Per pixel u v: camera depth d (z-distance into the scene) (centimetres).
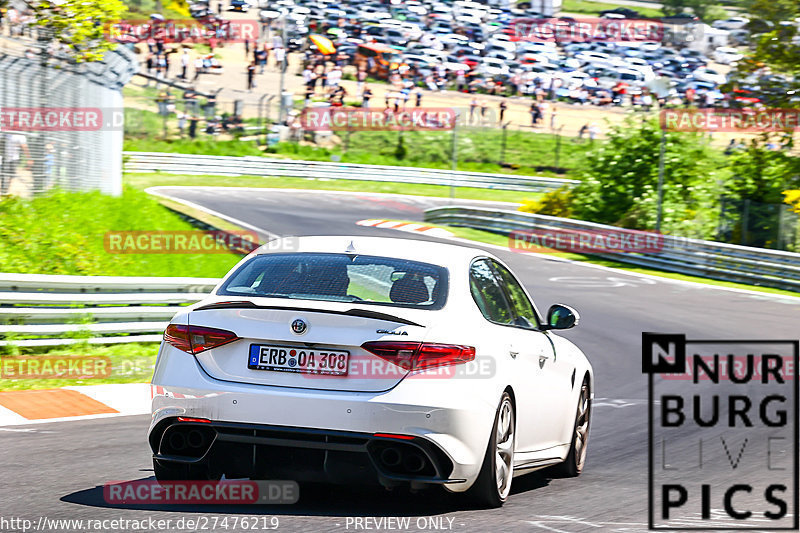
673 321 6775
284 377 1744
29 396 3253
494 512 1842
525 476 2383
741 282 9681
